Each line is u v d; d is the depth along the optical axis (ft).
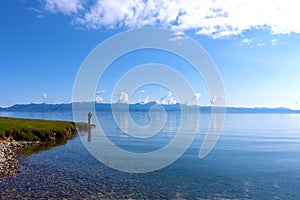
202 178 95.96
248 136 253.24
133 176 97.50
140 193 78.54
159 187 84.74
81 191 78.95
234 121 561.02
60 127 229.45
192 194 78.69
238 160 130.00
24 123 213.46
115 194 77.10
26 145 170.19
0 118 242.58
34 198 72.18
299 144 196.34
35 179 90.33
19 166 109.09
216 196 77.51
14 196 73.36
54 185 84.07
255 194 79.77
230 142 203.92
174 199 74.28
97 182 88.63
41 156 133.80
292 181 93.50
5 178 90.53
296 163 123.65
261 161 127.75
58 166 111.34
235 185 88.17
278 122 551.18
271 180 94.48
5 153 135.33
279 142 207.62
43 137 193.47
